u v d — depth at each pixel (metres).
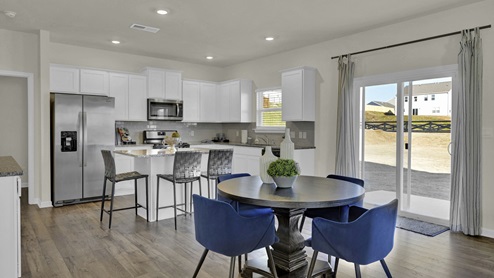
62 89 5.46
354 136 5.05
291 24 4.59
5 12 4.16
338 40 5.24
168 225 4.18
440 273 2.81
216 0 3.78
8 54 5.00
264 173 2.84
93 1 3.83
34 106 5.25
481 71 3.73
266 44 5.66
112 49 6.08
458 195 3.87
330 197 2.29
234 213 2.13
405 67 4.45
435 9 4.00
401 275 2.78
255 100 6.96
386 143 4.76
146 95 6.41
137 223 4.27
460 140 3.82
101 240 3.62
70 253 3.25
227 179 3.22
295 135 6.00
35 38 5.20
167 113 6.61
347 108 4.98
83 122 5.31
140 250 3.34
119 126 6.49
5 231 2.48
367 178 4.99
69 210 4.89
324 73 5.46
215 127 7.84
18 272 2.67
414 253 3.25
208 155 4.73
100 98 5.47
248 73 7.12
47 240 3.61
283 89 5.79
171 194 4.56
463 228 3.79
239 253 2.19
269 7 3.98
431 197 4.35
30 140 5.27
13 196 2.50
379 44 4.71
